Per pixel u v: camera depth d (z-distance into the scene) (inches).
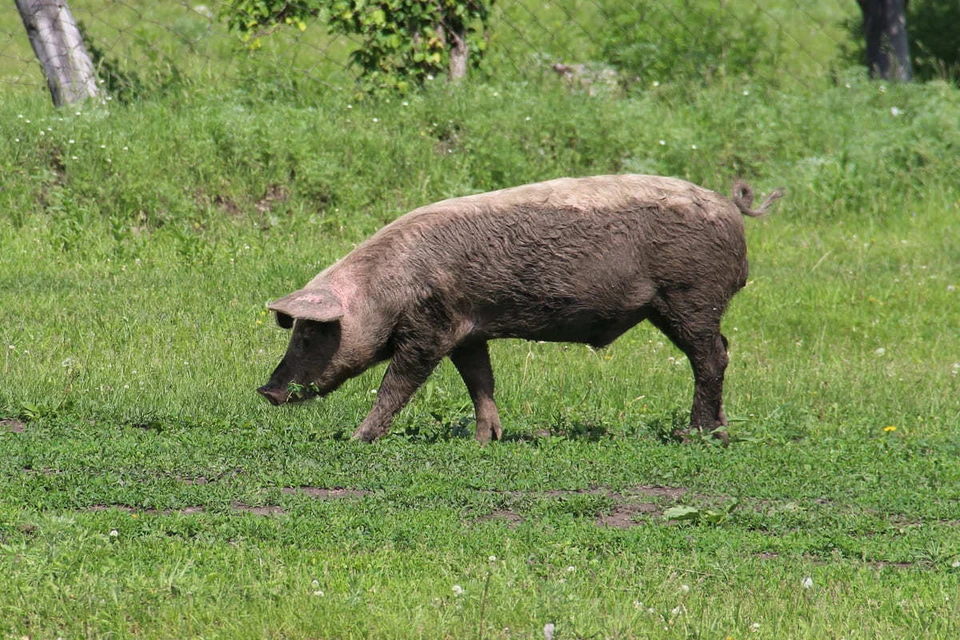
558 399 1327.5
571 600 711.1
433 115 2160.4
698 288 1137.4
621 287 1119.6
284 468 1019.3
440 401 1273.4
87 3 3048.7
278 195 1987.0
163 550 785.6
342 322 1077.8
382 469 1029.2
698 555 832.3
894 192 2244.1
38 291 1592.0
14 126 1957.4
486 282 1096.2
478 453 1088.8
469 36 2415.1
